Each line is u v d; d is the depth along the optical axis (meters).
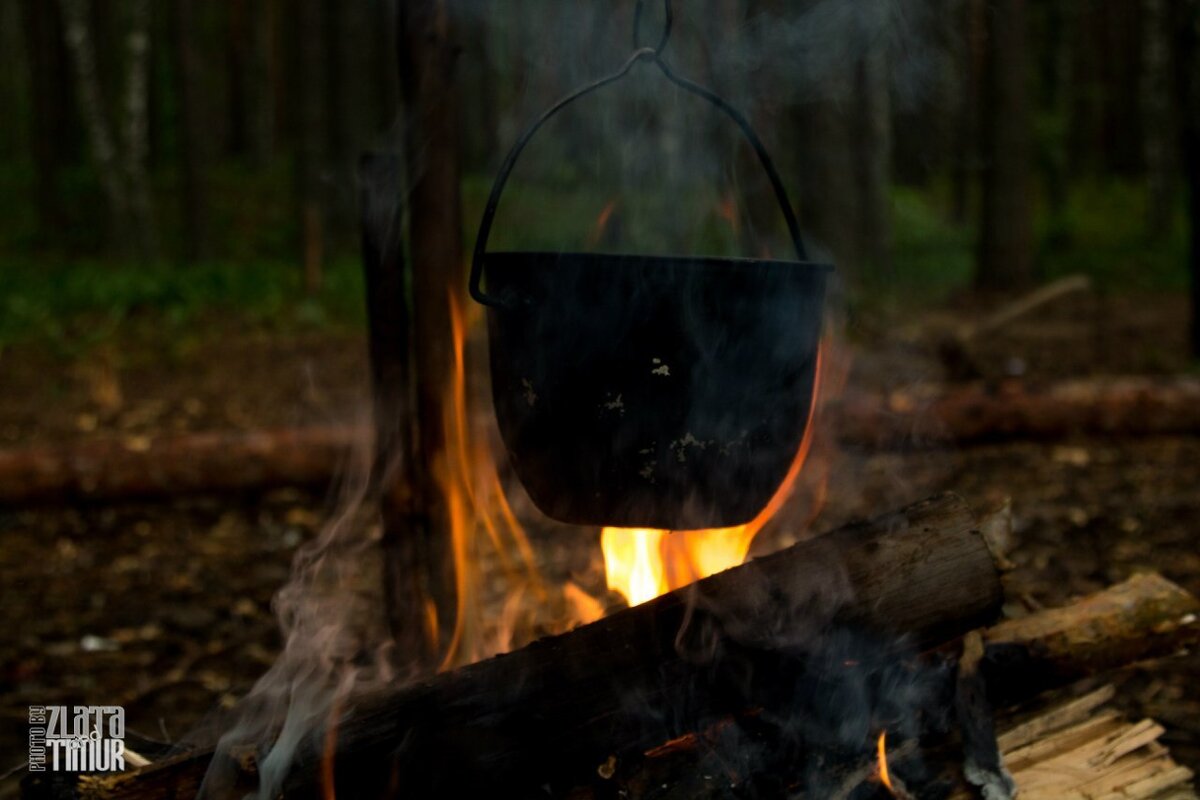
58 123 19.83
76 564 4.55
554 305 1.92
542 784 1.94
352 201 16.17
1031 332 9.96
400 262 2.44
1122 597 2.32
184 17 15.25
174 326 10.93
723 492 1.98
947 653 2.15
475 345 7.88
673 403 1.91
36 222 17.44
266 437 5.42
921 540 2.01
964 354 6.83
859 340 8.74
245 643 3.71
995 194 13.32
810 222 12.07
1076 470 5.48
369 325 2.45
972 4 12.98
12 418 7.41
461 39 2.45
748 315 1.90
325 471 5.45
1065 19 18.77
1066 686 2.36
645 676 1.91
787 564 1.98
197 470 5.32
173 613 3.96
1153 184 17.52
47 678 3.43
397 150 2.44
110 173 15.40
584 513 2.02
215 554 4.65
